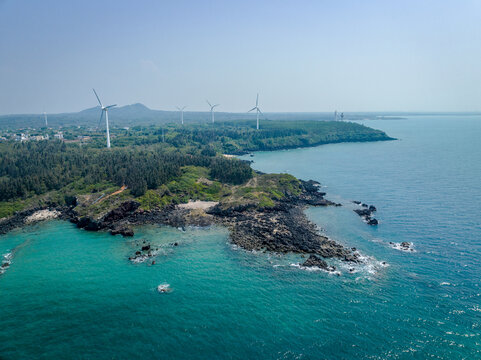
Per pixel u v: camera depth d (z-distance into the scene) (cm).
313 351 6781
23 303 8425
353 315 7862
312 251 11156
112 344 7044
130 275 9775
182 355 6731
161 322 7706
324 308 8138
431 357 6588
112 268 10206
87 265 10400
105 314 7994
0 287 9138
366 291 8825
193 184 18350
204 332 7369
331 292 8806
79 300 8550
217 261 10619
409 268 9988
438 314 7844
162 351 6844
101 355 6756
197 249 11519
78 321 7756
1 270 10094
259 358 6625
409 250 11188
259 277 9612
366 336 7181
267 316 7862
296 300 8475
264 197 16688
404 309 8044
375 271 9831
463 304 8194
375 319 7706
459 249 11175
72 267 10269
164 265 10375
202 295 8731
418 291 8775
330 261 10500
